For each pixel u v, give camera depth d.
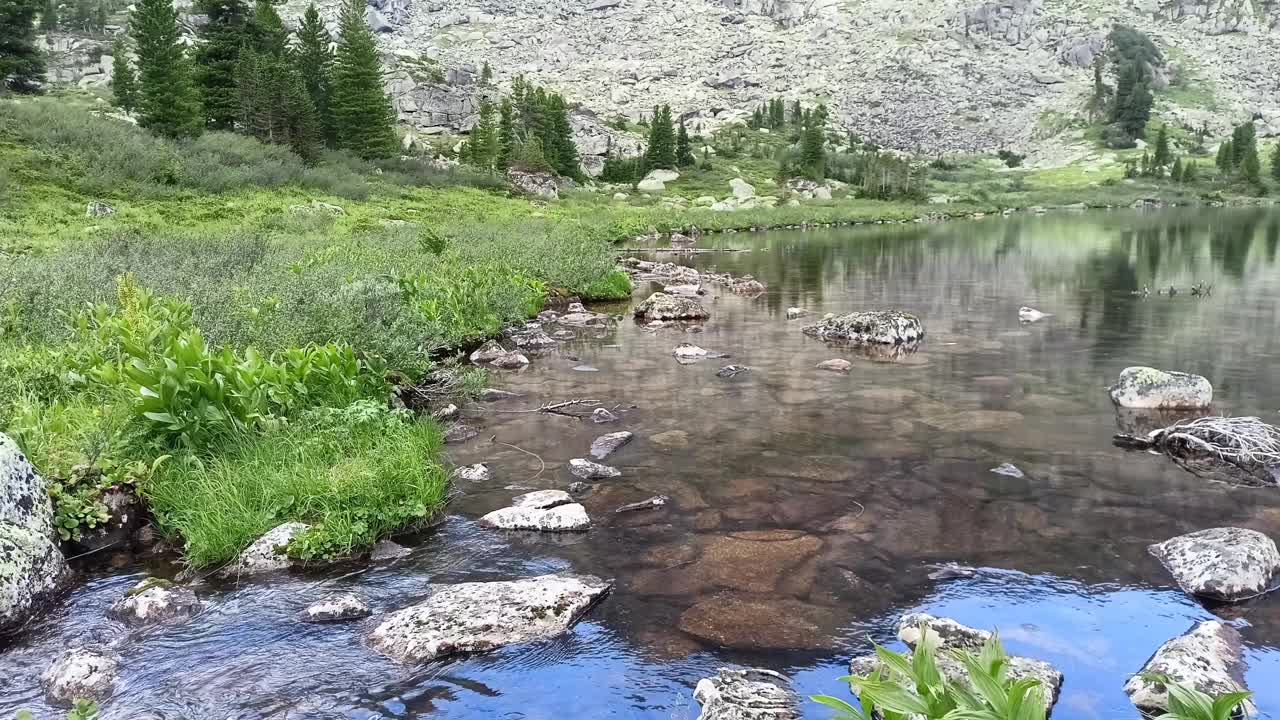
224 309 10.53
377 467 6.65
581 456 8.06
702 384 11.10
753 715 3.78
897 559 5.64
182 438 6.86
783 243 41.53
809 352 13.34
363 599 5.24
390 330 10.54
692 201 87.50
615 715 3.96
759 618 4.85
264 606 5.16
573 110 128.75
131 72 75.38
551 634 4.70
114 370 7.90
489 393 10.46
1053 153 154.38
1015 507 6.57
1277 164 114.25
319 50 75.19
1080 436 8.52
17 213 28.39
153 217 31.97
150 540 6.25
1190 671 3.97
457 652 4.52
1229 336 14.20
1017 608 4.92
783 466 7.66
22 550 5.14
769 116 162.00
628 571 5.54
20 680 4.36
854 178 111.81
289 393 7.77
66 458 6.38
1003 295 20.14
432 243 21.97
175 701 4.11
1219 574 5.05
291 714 4.00
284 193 42.44
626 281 21.47
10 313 10.35
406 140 91.88
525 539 6.12
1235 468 7.47
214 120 60.59
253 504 6.24
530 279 18.38
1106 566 5.48
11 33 68.19
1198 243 36.00
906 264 28.86
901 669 3.15
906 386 10.88
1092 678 4.17
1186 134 159.38
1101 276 23.91
